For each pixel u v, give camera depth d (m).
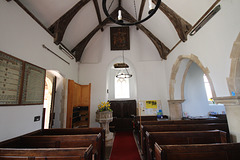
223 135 2.58
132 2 5.61
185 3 3.71
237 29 2.41
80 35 5.88
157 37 6.23
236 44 2.44
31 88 3.04
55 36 4.18
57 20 4.18
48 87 5.09
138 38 7.13
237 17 2.40
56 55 4.32
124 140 5.22
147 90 6.57
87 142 2.51
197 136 2.62
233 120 2.61
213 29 3.04
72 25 5.00
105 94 6.46
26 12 2.97
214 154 1.74
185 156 1.70
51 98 4.68
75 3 4.34
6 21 2.44
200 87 6.27
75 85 5.62
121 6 6.45
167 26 5.05
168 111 6.24
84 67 6.75
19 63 2.70
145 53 6.98
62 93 5.03
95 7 5.17
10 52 2.50
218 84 2.94
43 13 3.62
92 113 6.26
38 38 3.39
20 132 2.69
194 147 1.74
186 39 4.27
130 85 9.61
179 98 5.79
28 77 2.95
